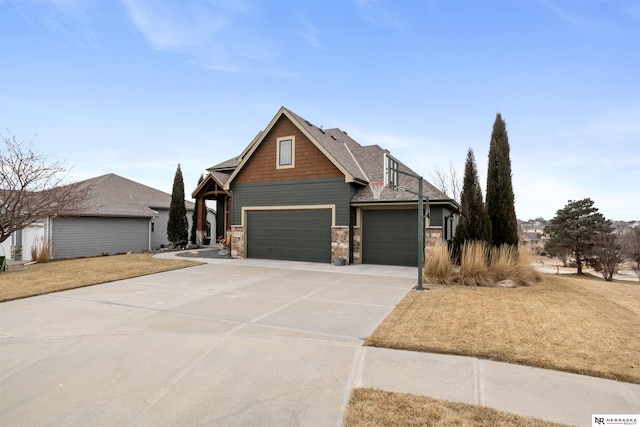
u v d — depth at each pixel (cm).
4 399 358
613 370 394
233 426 305
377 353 458
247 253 1609
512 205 1138
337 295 827
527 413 316
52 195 1472
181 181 2177
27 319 629
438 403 333
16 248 1809
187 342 507
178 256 1677
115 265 1335
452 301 755
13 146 1339
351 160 1619
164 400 352
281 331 553
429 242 1327
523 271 1020
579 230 2436
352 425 299
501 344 480
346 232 1395
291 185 1509
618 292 920
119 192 2391
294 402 342
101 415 326
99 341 515
